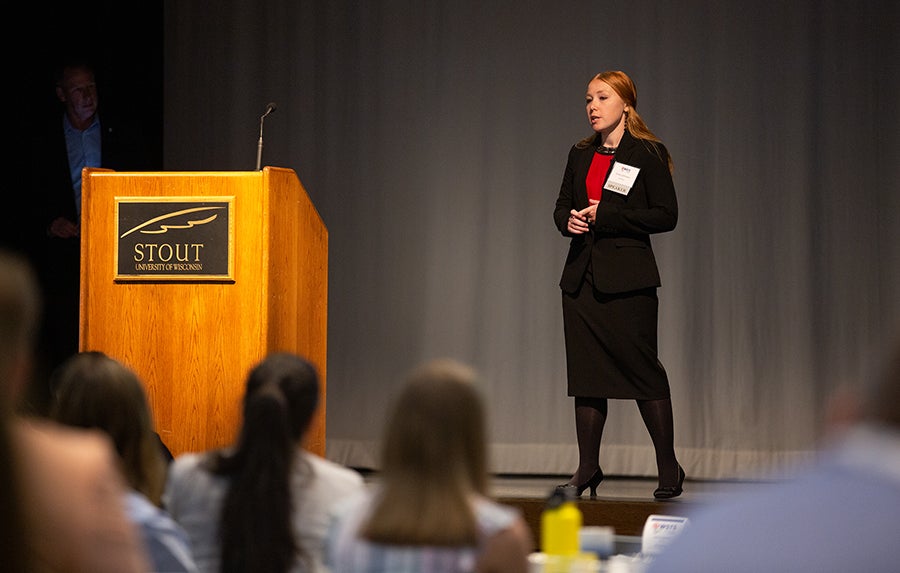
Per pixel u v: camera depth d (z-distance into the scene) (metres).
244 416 4.55
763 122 13.01
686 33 13.10
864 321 12.87
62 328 11.84
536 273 13.26
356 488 4.65
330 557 4.07
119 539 2.72
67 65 11.74
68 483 2.66
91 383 4.57
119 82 13.24
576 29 13.26
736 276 13.00
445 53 13.43
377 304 13.48
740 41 13.04
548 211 13.25
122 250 7.75
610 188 8.82
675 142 13.09
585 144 9.20
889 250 12.84
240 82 13.68
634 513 8.80
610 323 8.91
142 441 4.64
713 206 13.04
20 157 12.37
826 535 1.57
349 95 13.56
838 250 12.92
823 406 12.86
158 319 7.71
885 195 12.87
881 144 12.89
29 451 2.63
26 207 12.09
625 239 8.92
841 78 12.96
